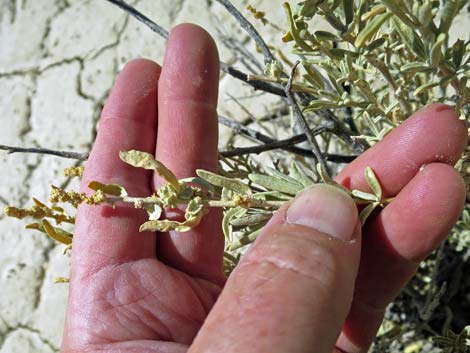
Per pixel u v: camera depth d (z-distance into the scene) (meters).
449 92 0.24
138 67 0.20
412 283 0.26
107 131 0.19
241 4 0.33
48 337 0.35
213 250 0.19
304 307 0.13
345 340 0.18
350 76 0.16
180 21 0.35
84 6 0.38
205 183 0.15
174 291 0.18
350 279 0.14
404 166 0.15
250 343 0.13
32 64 0.39
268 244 0.14
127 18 0.37
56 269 0.36
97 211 0.18
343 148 0.27
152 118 0.20
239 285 0.14
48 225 0.18
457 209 0.15
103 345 0.17
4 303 0.37
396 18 0.14
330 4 0.14
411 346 0.25
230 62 0.32
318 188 0.14
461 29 0.26
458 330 0.25
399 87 0.17
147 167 0.15
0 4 0.41
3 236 0.38
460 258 0.25
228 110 0.32
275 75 0.17
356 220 0.14
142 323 0.17
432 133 0.15
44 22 0.39
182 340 0.18
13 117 0.39
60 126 0.37
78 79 0.38
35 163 0.38
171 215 0.18
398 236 0.15
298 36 0.14
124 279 0.18
